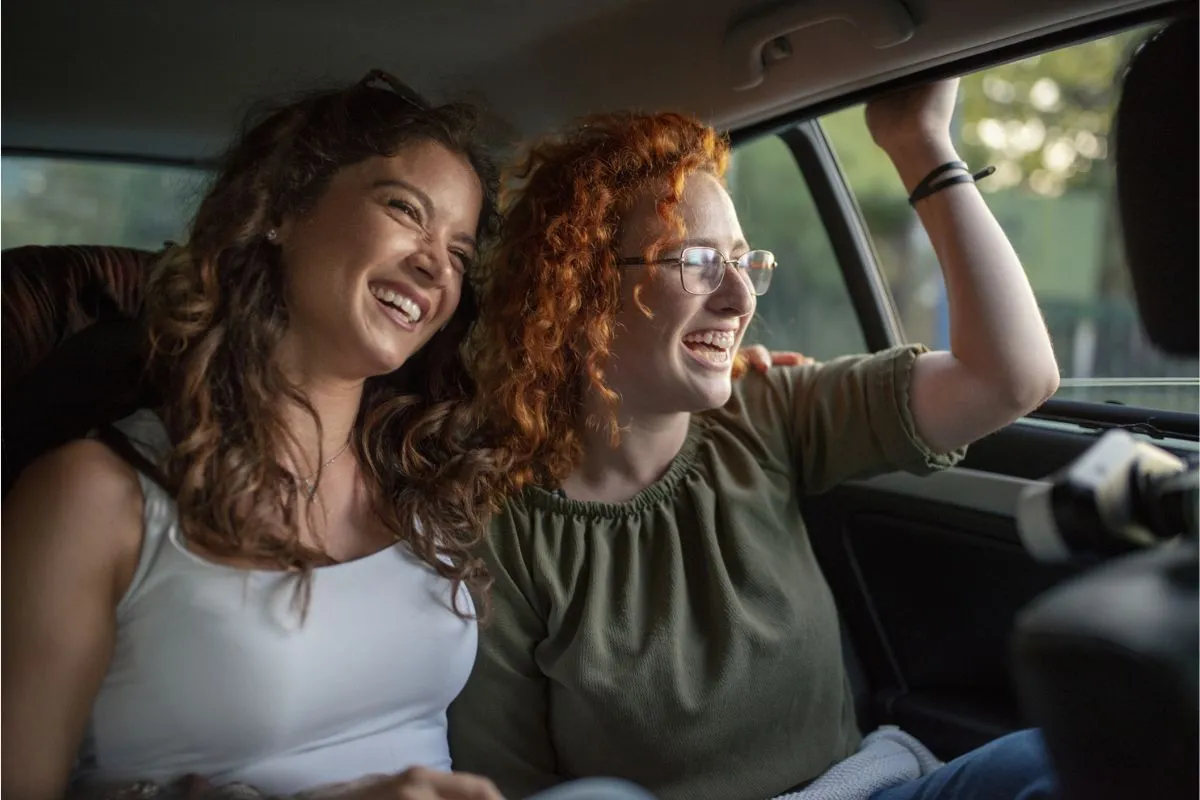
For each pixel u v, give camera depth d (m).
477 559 1.49
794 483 1.80
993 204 1.83
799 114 1.93
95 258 1.79
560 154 1.72
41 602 1.15
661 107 1.89
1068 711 0.92
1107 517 1.01
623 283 1.61
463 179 1.42
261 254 1.32
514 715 1.56
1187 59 1.19
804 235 2.32
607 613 1.56
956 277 1.66
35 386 1.46
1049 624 0.94
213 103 1.89
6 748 1.12
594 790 1.30
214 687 1.22
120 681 1.22
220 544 1.23
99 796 1.17
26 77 1.78
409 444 1.49
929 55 1.59
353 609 1.33
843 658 2.08
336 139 1.35
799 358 1.93
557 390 1.67
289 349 1.36
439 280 1.37
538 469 1.66
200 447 1.23
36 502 1.20
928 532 2.01
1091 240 1.72
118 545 1.22
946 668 2.01
